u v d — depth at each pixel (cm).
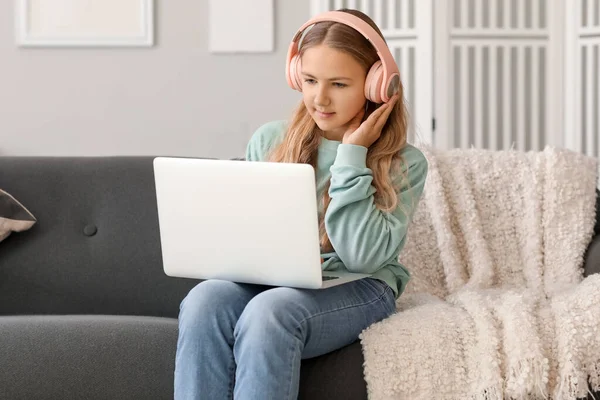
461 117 496
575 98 491
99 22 536
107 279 296
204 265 226
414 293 280
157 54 540
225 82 541
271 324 209
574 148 492
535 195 297
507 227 296
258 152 266
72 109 542
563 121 497
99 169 305
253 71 539
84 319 253
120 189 302
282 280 218
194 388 213
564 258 289
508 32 495
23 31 536
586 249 292
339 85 236
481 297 248
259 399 206
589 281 250
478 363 223
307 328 217
